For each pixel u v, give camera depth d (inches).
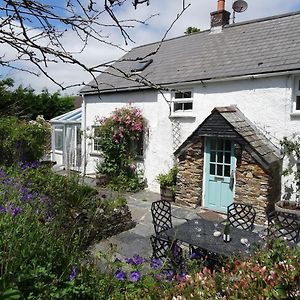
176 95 390.9
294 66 287.3
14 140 359.6
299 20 357.1
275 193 295.7
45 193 229.8
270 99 308.7
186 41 464.8
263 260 103.6
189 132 372.5
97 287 112.3
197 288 91.3
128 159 428.8
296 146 288.7
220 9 428.1
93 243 214.8
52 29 77.2
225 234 156.2
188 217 300.4
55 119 585.6
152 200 363.9
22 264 111.3
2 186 194.2
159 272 119.5
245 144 284.5
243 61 340.5
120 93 453.4
